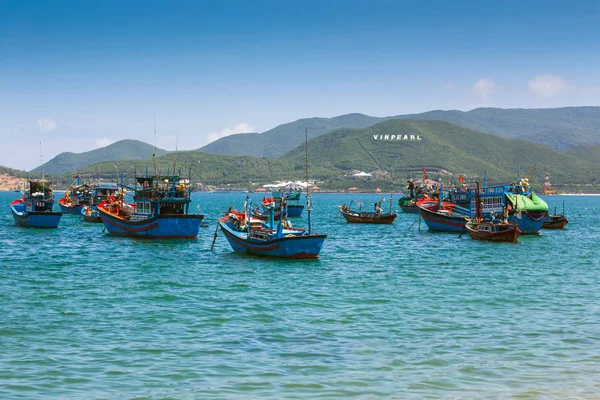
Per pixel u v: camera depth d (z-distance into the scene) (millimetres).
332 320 35812
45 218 101000
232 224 73312
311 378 26000
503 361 28219
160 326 34281
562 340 31516
